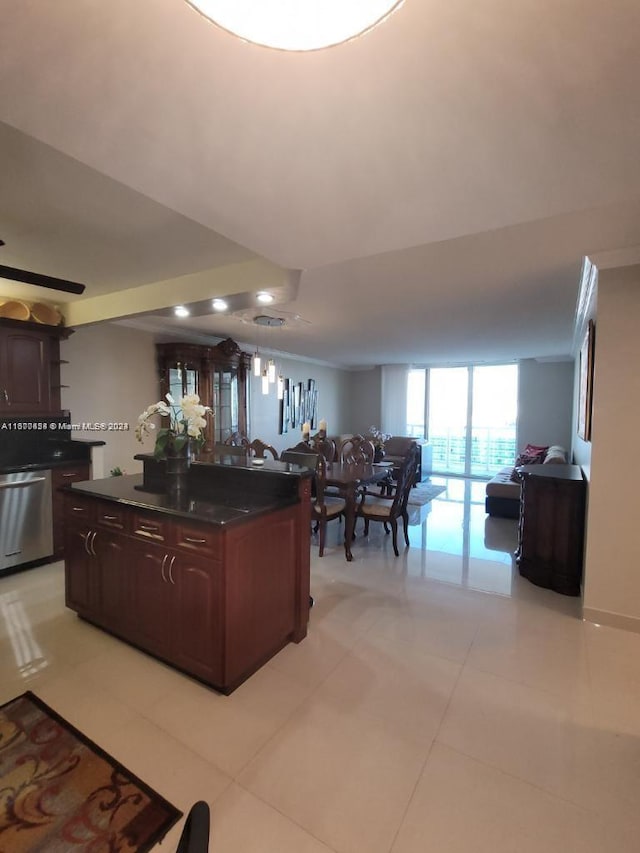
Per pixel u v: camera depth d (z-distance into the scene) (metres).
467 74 0.91
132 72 0.91
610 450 2.57
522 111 1.03
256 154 1.22
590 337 3.02
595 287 2.67
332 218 1.64
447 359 7.93
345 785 1.51
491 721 1.82
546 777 1.54
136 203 1.94
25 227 2.20
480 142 1.16
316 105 1.01
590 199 1.49
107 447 4.44
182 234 2.29
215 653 1.95
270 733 1.74
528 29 0.79
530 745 1.69
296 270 2.64
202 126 1.10
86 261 2.71
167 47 0.84
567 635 2.51
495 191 1.42
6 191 1.83
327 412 8.79
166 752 1.64
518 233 2.21
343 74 0.91
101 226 2.19
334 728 1.77
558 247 2.40
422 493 6.69
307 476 2.41
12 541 3.31
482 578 3.36
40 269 2.84
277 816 1.39
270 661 2.22
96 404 4.34
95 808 1.41
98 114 1.05
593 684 2.07
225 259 2.68
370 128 1.10
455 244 2.37
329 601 2.93
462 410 8.50
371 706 1.90
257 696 1.96
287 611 2.33
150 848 1.29
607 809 1.42
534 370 7.48
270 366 4.67
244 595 2.01
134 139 1.15
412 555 3.90
